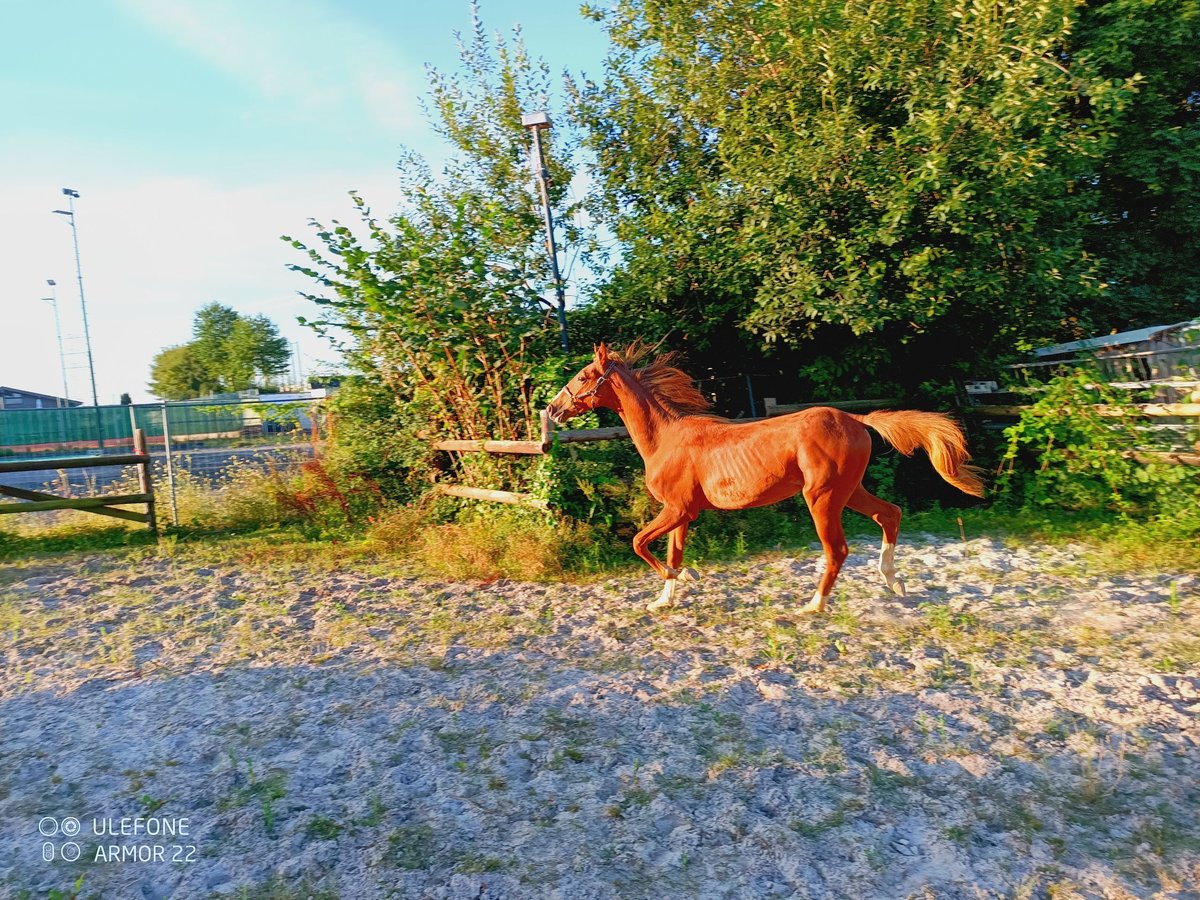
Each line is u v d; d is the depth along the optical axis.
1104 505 8.39
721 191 9.99
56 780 3.98
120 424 18.36
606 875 3.15
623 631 5.96
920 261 8.46
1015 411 9.59
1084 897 2.91
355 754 4.17
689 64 11.16
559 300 10.21
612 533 8.20
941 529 8.62
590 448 8.29
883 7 8.73
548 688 4.95
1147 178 10.51
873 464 10.13
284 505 10.72
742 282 9.77
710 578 7.24
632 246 10.77
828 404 10.04
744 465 5.87
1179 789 3.54
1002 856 3.16
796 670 5.07
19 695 5.11
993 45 8.33
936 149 8.41
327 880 3.17
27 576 8.38
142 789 3.89
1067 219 10.05
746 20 10.46
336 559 8.66
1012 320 9.95
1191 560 6.66
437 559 8.14
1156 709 4.26
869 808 3.53
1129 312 11.34
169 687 5.14
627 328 10.95
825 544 5.86
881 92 9.35
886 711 4.44
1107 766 3.75
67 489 11.80
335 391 11.27
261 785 3.88
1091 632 5.38
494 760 4.07
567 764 4.01
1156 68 10.50
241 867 3.27
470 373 9.17
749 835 3.37
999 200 8.34
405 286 9.44
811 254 9.00
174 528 10.43
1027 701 4.45
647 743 4.20
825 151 8.76
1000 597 6.25
